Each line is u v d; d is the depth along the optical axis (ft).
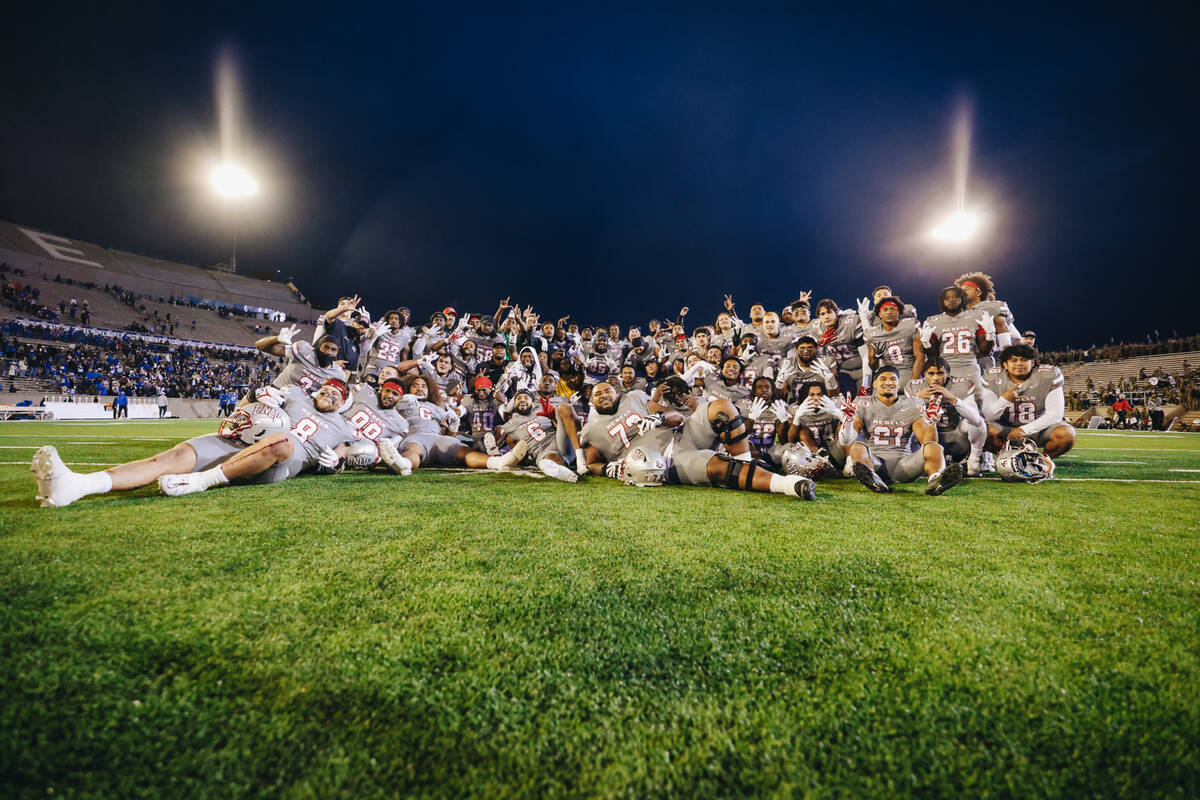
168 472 11.71
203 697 3.91
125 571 6.30
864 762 3.43
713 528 9.18
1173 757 3.39
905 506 11.42
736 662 4.56
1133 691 4.10
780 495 12.88
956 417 18.16
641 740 3.62
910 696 4.06
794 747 3.56
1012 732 3.67
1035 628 5.16
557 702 3.99
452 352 28.27
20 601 5.31
